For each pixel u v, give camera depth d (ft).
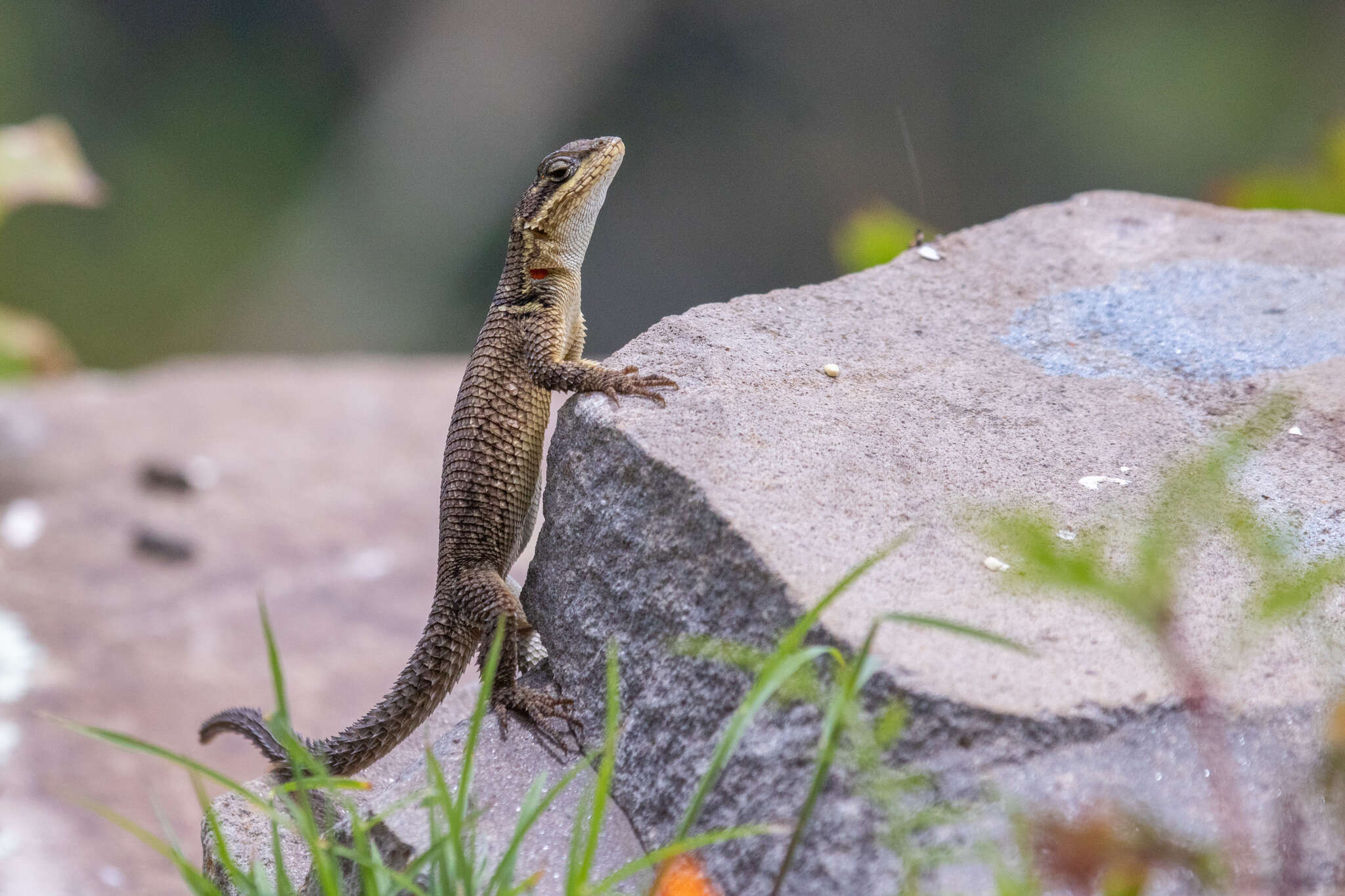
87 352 144.97
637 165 146.61
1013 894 15.39
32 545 51.75
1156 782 17.76
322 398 66.54
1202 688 16.25
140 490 56.34
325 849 20.34
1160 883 16.79
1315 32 130.00
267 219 150.20
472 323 149.38
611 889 18.90
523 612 24.80
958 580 20.53
